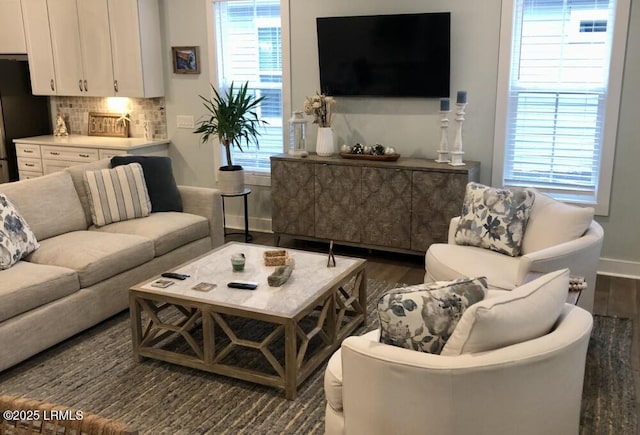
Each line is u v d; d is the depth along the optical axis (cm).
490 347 199
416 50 495
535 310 210
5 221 366
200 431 274
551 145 479
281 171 531
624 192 459
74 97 667
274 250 375
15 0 626
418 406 199
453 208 470
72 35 609
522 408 201
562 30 456
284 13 547
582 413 286
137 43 582
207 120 606
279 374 301
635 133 446
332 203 516
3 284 327
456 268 347
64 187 436
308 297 315
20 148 632
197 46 593
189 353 344
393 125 527
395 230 495
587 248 334
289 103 566
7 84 630
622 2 429
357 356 209
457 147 479
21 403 127
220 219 493
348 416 220
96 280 375
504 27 468
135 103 639
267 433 273
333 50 526
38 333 337
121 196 450
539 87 473
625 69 439
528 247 364
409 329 209
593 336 368
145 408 293
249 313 299
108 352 351
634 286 449
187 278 343
